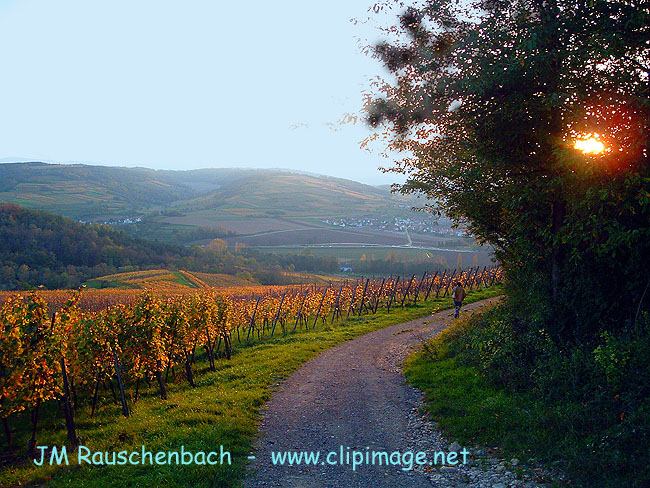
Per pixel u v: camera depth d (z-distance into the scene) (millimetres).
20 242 77062
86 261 80938
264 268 95250
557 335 10398
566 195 9914
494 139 11039
